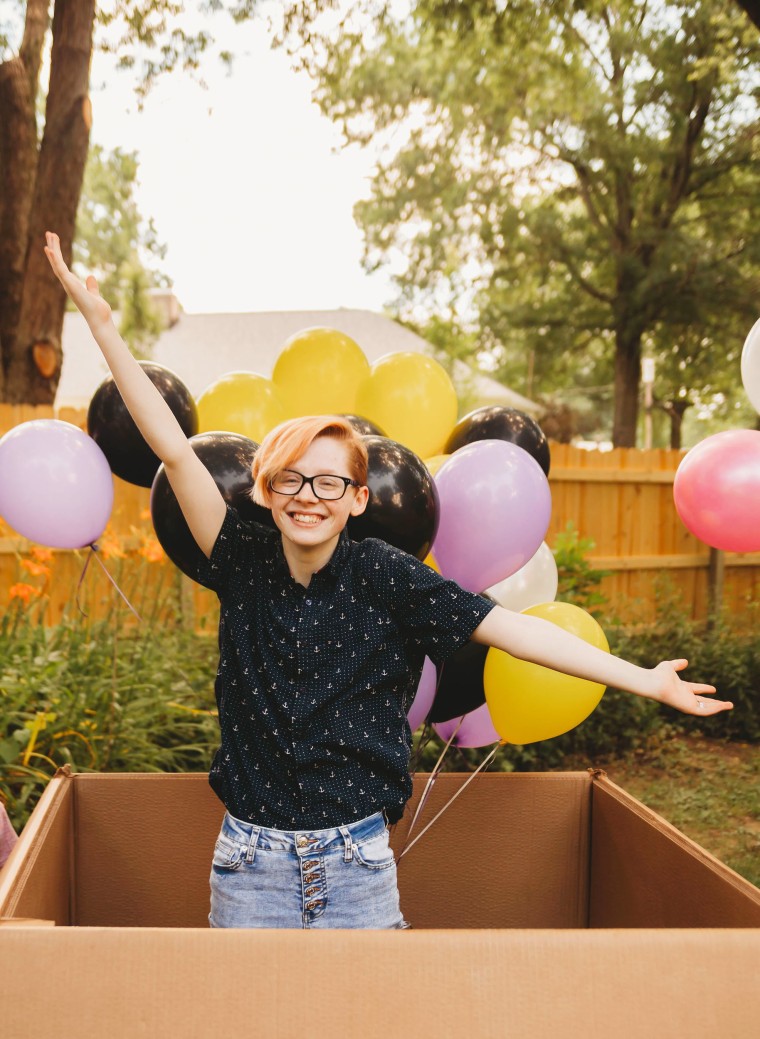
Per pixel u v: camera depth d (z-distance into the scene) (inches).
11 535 201.6
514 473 79.9
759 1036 45.2
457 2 414.3
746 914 62.2
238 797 62.9
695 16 582.2
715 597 278.2
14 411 209.9
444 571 84.4
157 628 188.5
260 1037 44.3
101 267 896.3
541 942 45.9
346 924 61.5
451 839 91.6
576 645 59.7
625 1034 45.0
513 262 721.0
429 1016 44.7
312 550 63.4
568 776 91.8
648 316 643.5
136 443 81.0
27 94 252.2
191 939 45.4
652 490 277.4
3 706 133.0
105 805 89.0
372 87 558.3
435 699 87.2
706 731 215.8
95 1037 44.2
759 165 623.8
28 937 45.3
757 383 78.7
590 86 608.4
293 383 99.9
